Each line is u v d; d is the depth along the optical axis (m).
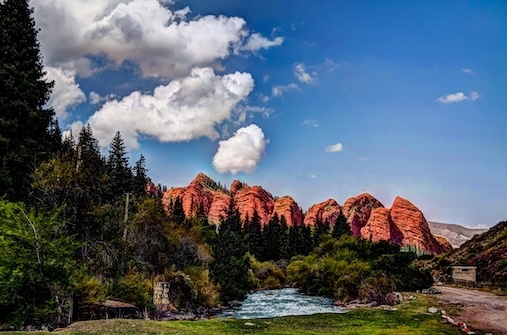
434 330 21.14
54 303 19.84
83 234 27.28
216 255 51.16
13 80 31.09
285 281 77.38
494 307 28.94
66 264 19.84
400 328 21.66
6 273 18.02
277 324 22.47
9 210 19.41
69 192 26.64
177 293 35.97
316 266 58.69
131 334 16.44
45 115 34.38
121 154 61.59
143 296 29.66
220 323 21.48
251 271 68.50
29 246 19.42
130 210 43.09
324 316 25.52
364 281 45.81
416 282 44.62
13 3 34.06
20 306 18.52
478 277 51.81
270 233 108.56
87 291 23.70
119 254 30.75
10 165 30.11
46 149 34.94
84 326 17.69
